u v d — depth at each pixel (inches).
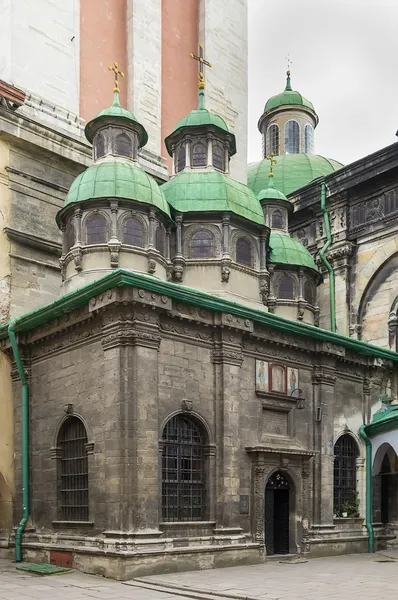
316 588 680.4
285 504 964.6
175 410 837.2
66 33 1258.6
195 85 1478.8
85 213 982.4
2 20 1190.3
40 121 1136.8
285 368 986.1
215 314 892.6
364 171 1406.3
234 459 881.5
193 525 829.8
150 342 812.6
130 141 1059.9
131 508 767.7
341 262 1438.2
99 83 1318.9
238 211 1069.1
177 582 711.7
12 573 799.7
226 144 1144.8
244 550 861.2
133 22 1363.2
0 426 979.3
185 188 1075.3
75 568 810.2
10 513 960.9
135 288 800.3
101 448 813.9
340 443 1074.7
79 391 868.6
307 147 2042.3
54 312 888.3
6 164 1095.6
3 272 1056.8
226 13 1542.8
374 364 1130.7
